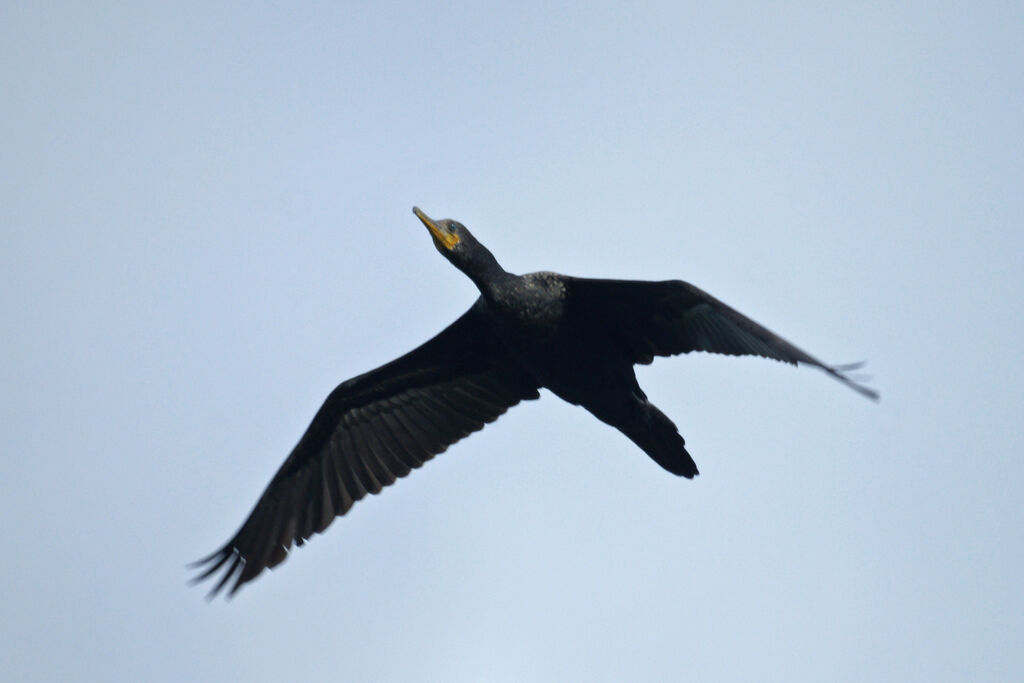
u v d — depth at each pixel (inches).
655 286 567.8
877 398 463.2
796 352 514.3
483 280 612.1
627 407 614.9
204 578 636.7
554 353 610.9
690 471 621.9
